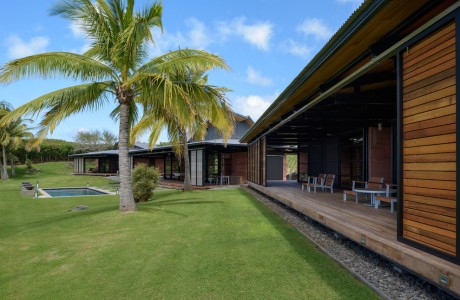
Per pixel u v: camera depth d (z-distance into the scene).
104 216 8.71
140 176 12.67
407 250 3.40
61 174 41.47
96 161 48.19
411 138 3.56
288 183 16.03
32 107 7.96
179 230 6.88
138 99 10.41
